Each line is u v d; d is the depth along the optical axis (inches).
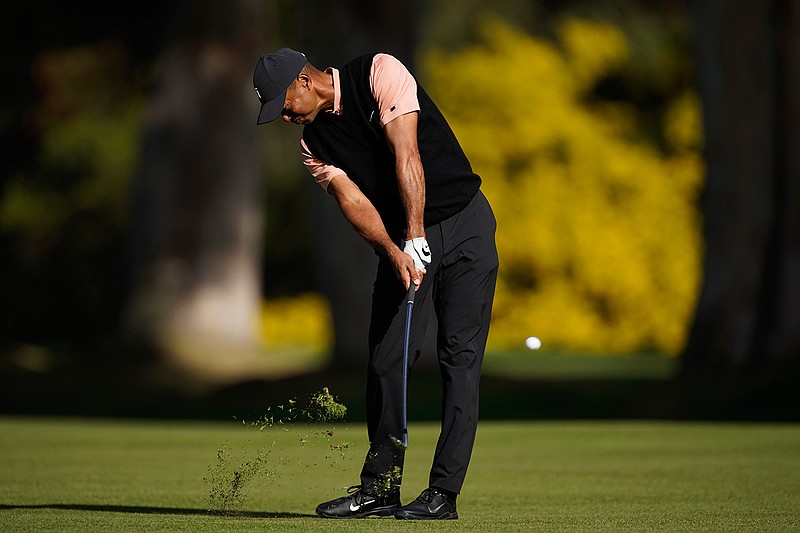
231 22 3319.4
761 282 1973.4
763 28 1967.3
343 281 2832.2
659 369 3380.9
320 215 2866.6
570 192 4210.1
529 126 4180.6
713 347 2018.9
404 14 2741.1
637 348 4249.5
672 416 1892.2
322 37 2741.1
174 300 3262.8
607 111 4407.0
